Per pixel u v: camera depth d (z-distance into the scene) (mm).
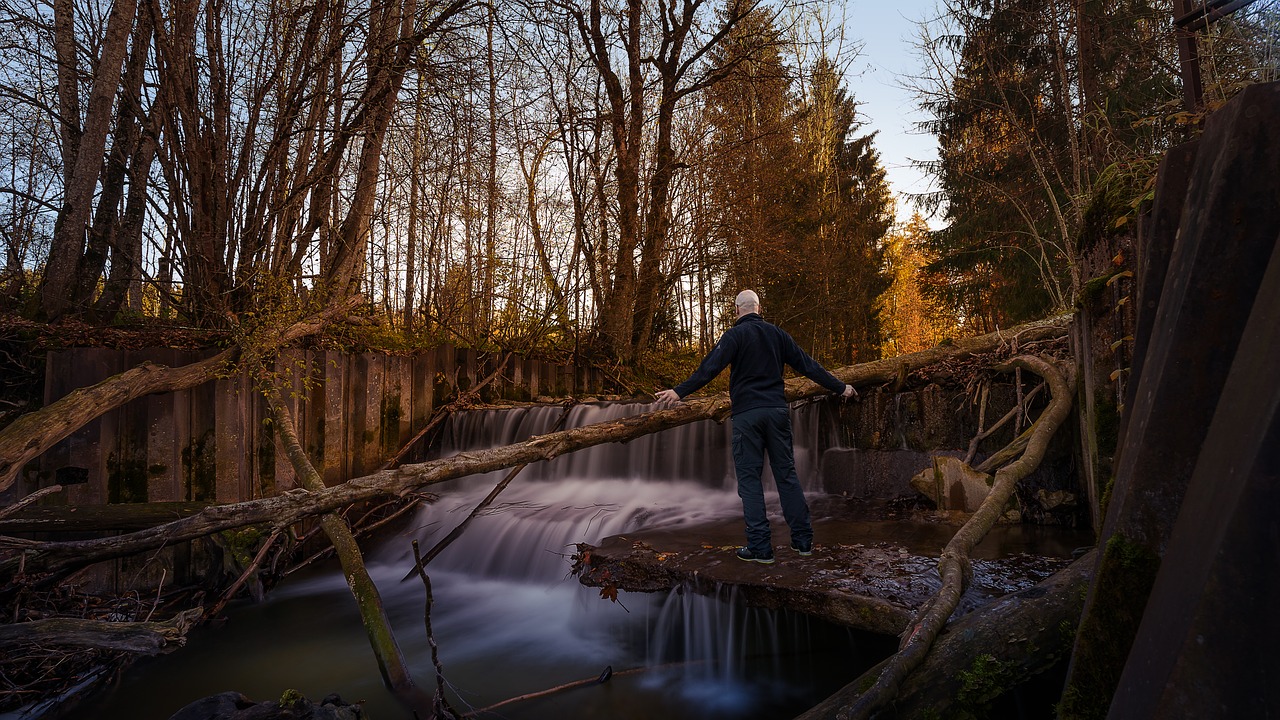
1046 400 5527
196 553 6102
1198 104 3344
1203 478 1301
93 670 4328
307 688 4270
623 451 8062
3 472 4570
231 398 6855
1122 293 3467
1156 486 1664
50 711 3967
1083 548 4145
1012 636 2469
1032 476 5195
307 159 9047
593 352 12234
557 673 4363
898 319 30984
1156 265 1997
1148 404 1746
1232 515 1100
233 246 8133
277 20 8352
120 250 7984
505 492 7965
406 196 12125
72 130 8508
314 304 8156
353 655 4805
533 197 11695
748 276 14453
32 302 7395
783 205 14773
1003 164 14000
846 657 3777
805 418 7469
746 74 12477
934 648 2510
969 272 16906
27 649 4145
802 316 18234
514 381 10500
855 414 6910
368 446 8172
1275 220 1441
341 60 8891
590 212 11820
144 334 7324
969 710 2346
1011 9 10852
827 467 7145
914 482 5699
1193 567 1214
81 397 5383
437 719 3459
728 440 7395
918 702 2338
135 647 3365
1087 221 3910
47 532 5559
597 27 11797
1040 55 11516
